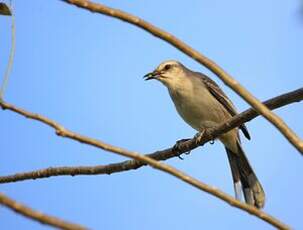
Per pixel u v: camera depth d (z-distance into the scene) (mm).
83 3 6848
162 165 6684
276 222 6348
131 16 6836
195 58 6805
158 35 6816
